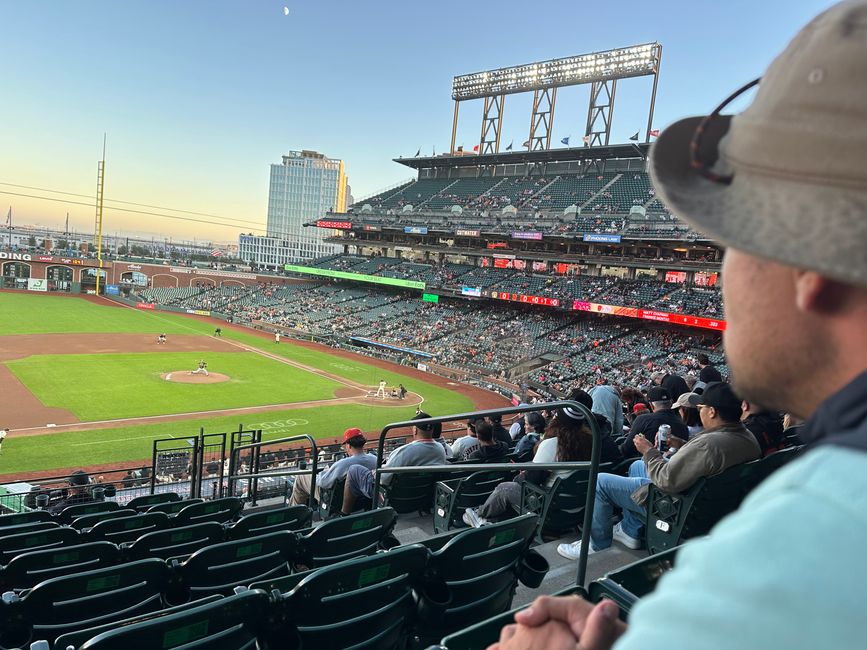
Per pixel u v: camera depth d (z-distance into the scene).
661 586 0.84
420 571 3.57
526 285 67.31
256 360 57.22
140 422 34.56
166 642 2.86
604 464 7.70
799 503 0.75
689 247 56.91
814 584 0.65
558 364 53.62
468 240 78.94
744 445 5.43
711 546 0.81
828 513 0.71
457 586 3.75
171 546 6.75
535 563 4.17
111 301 93.69
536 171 79.88
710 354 50.59
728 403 5.48
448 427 37.31
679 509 5.64
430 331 68.38
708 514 5.64
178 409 38.06
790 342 0.91
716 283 55.31
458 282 73.44
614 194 68.00
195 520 9.40
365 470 8.83
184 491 18.47
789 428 9.39
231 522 9.37
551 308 67.81
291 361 58.41
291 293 92.94
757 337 0.96
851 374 0.87
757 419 7.86
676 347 53.03
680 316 51.38
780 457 6.03
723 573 0.72
